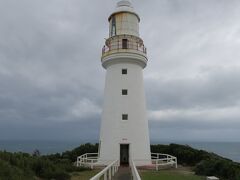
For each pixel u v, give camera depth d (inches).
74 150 1238.9
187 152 1107.3
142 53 891.4
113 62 893.8
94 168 791.1
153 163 890.7
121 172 673.6
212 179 589.9
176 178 630.5
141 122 863.7
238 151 5580.7
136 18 954.1
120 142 832.9
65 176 589.6
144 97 914.7
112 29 949.8
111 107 868.0
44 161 629.9
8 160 538.6
